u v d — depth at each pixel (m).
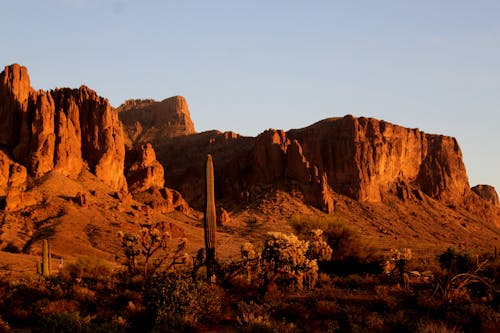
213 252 21.25
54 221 84.62
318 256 25.69
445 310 17.45
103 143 122.56
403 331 15.14
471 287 21.02
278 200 141.25
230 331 15.95
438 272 27.02
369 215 144.62
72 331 15.35
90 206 96.31
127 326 16.12
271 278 21.19
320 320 16.73
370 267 31.14
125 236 24.23
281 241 21.45
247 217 130.12
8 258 56.12
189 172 180.88
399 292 21.05
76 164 113.56
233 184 162.12
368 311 17.50
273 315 17.17
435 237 139.12
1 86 114.25
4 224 80.06
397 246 95.12
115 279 24.62
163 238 24.11
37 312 17.73
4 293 20.84
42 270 30.48
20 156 106.56
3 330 15.80
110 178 120.56
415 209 158.25
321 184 143.88
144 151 140.75
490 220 181.62
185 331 15.84
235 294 20.72
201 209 155.62
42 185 98.94
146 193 129.50
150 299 17.78
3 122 112.00
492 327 15.28
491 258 33.59
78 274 30.94
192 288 17.80
